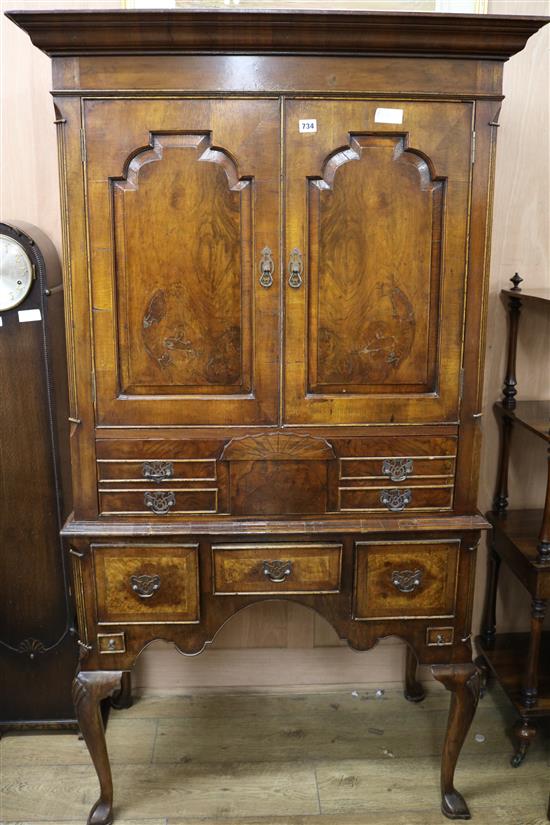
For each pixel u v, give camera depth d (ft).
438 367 5.93
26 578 7.28
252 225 5.64
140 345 5.82
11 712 7.62
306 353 5.84
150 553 6.03
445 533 6.14
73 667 7.50
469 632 6.35
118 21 5.15
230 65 5.40
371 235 5.71
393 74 5.47
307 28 5.23
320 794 6.90
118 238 5.66
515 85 7.31
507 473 7.91
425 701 8.21
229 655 8.22
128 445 5.93
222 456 5.93
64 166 5.53
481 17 5.21
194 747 7.47
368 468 6.04
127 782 7.01
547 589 6.81
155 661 8.20
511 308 7.50
